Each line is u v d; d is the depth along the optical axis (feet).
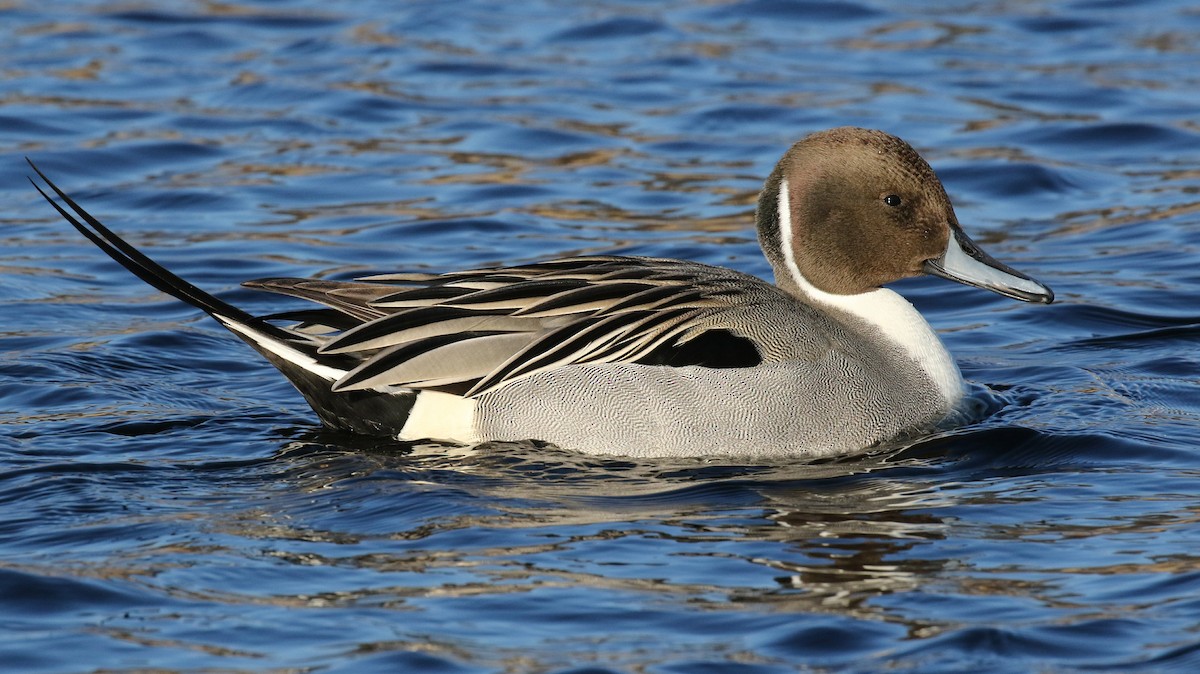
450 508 35.55
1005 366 47.29
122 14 85.40
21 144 67.05
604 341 39.96
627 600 30.66
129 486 36.99
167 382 45.65
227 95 74.08
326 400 40.70
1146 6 88.12
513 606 30.37
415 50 80.79
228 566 32.19
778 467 39.14
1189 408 42.78
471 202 62.54
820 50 81.30
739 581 31.55
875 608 30.35
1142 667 27.86
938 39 83.05
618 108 73.15
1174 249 57.36
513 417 40.04
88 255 57.06
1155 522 34.42
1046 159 66.85
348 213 61.36
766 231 44.55
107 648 28.76
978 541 33.60
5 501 35.88
